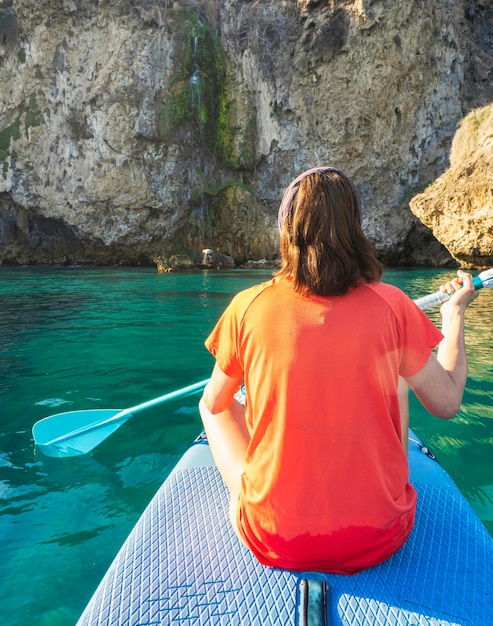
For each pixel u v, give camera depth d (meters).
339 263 0.91
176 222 19.44
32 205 18.45
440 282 11.19
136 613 0.98
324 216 0.91
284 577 1.04
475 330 5.27
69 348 4.61
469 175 13.05
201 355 4.35
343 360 0.89
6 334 5.27
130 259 19.91
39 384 3.47
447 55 17.98
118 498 1.98
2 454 2.37
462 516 1.28
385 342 0.92
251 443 1.01
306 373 0.90
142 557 1.14
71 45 18.19
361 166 18.52
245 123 19.25
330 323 0.90
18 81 17.92
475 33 19.80
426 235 18.23
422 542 1.15
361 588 1.00
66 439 2.47
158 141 18.86
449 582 1.02
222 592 1.02
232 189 19.55
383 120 18.08
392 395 0.97
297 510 0.96
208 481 1.52
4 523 1.80
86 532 1.75
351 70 17.94
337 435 0.91
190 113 19.00
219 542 1.19
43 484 2.09
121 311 6.98
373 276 0.96
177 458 2.34
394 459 0.98
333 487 0.94
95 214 18.83
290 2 18.62
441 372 1.01
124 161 18.61
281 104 18.91
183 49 18.70
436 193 13.85
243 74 19.20
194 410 2.94
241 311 0.97
